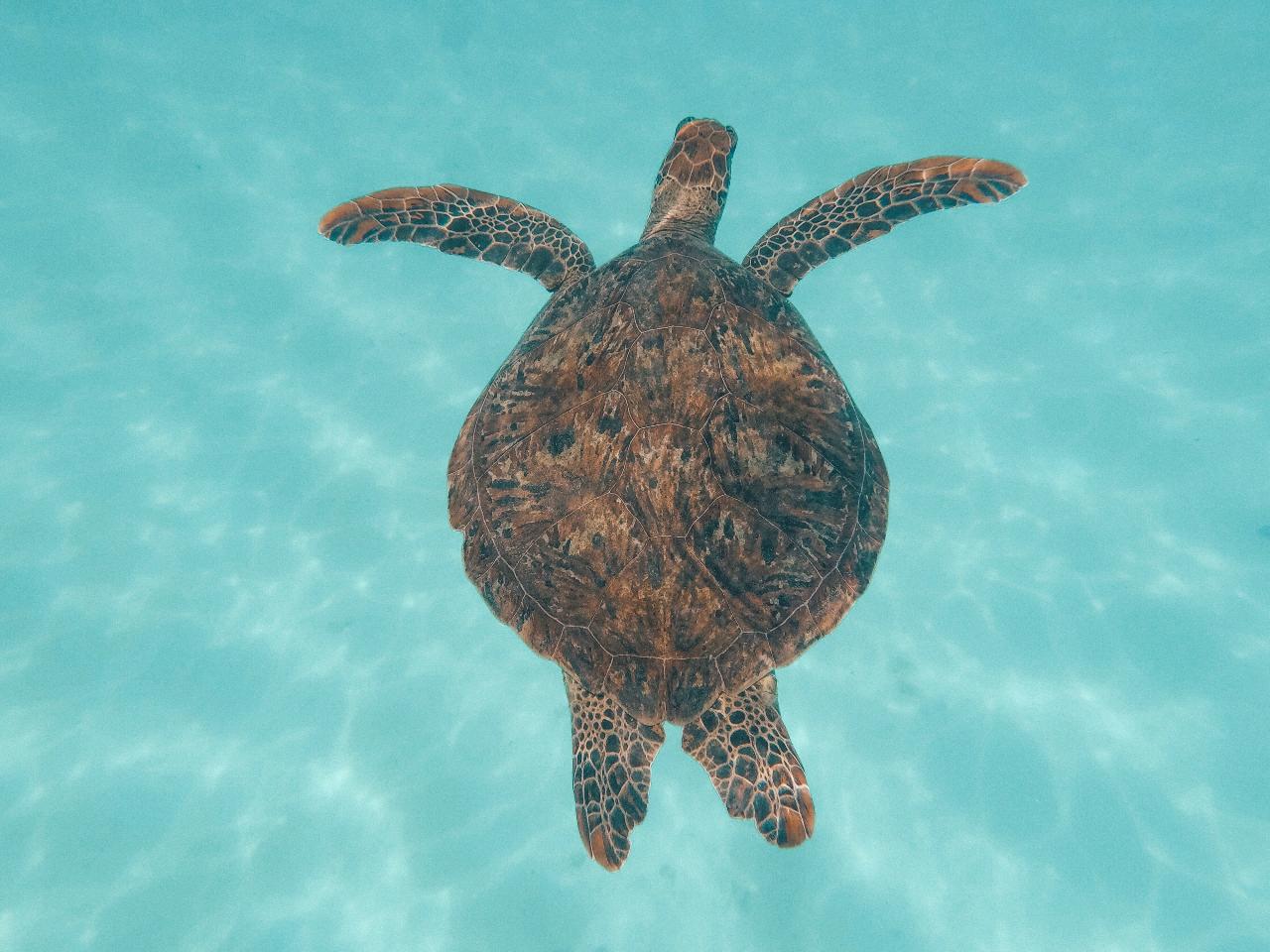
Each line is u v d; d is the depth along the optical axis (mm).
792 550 913
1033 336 1848
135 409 1762
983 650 1575
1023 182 1242
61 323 1821
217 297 1869
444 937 1382
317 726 1519
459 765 1498
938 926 1374
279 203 1973
